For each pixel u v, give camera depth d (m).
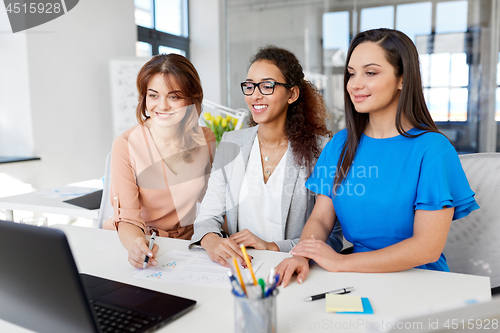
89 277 0.91
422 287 0.86
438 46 3.76
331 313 0.75
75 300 0.58
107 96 3.26
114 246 1.18
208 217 1.31
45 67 2.80
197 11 4.96
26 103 2.73
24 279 0.62
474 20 3.64
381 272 0.95
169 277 0.94
